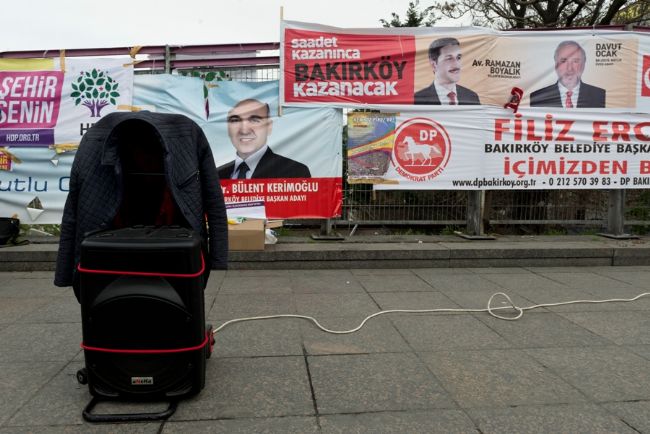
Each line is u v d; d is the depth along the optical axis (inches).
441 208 302.8
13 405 117.1
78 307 193.8
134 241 109.9
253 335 165.5
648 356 149.5
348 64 275.9
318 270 259.9
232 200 276.5
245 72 277.9
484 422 111.3
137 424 109.2
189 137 125.4
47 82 271.1
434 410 116.4
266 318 182.2
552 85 285.3
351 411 115.6
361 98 278.5
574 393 125.3
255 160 276.2
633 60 286.8
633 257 274.2
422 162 284.4
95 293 110.3
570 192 312.8
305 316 184.4
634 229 321.7
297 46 273.0
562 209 314.2
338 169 280.5
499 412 115.6
